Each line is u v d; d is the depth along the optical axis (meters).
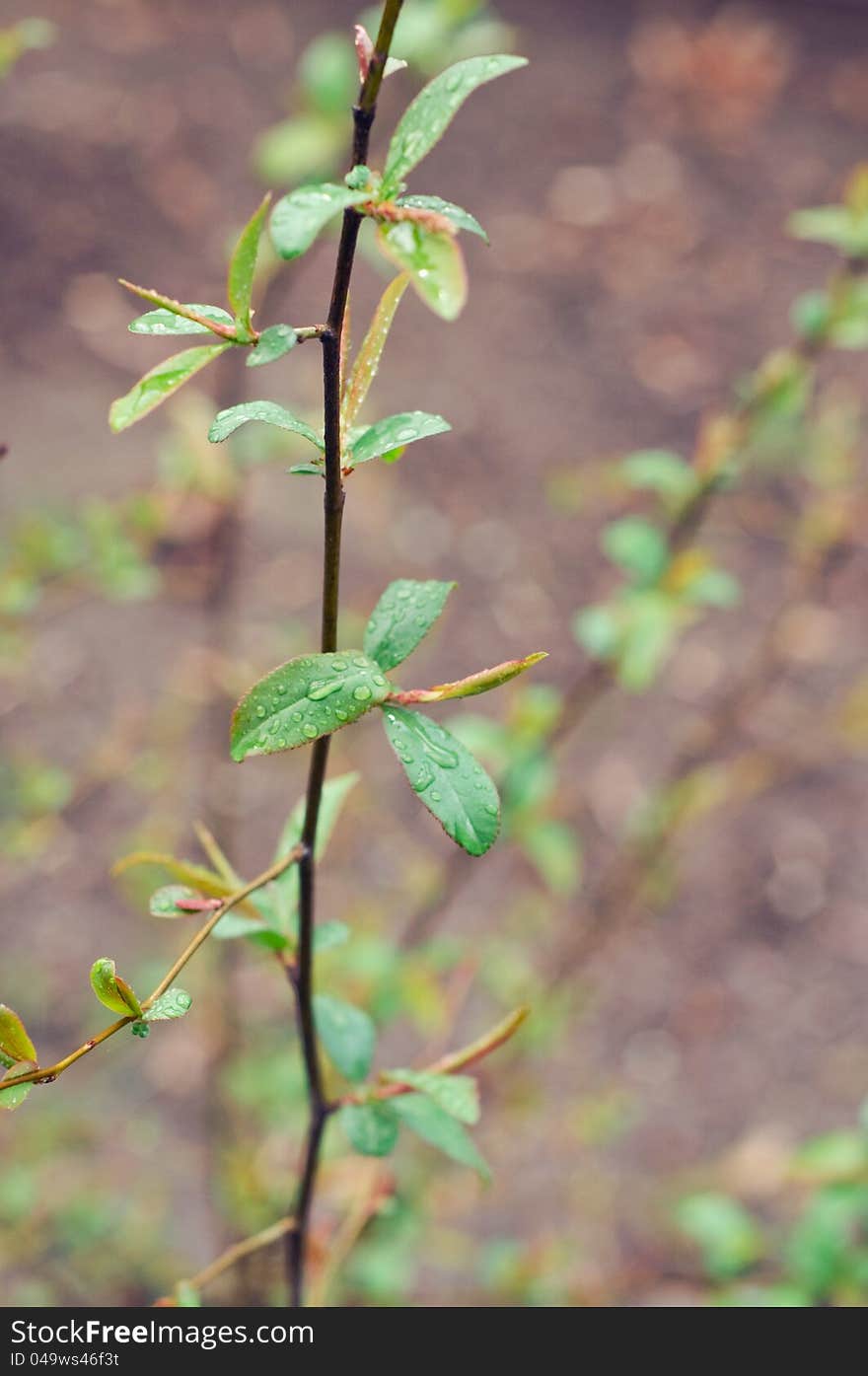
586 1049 1.40
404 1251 0.96
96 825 1.43
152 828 1.15
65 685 1.58
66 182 2.29
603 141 2.66
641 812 1.12
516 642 1.75
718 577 0.84
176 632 1.67
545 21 2.97
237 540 1.22
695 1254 1.22
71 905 1.39
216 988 1.05
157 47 2.67
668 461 0.83
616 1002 1.45
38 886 1.40
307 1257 0.67
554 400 2.11
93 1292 1.06
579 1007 1.12
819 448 1.06
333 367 0.47
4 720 1.52
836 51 3.00
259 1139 1.08
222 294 2.14
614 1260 1.21
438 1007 0.88
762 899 1.57
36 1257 1.07
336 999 0.58
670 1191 1.26
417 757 0.49
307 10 2.87
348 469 0.49
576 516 1.92
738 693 1.09
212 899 0.52
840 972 1.50
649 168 2.61
